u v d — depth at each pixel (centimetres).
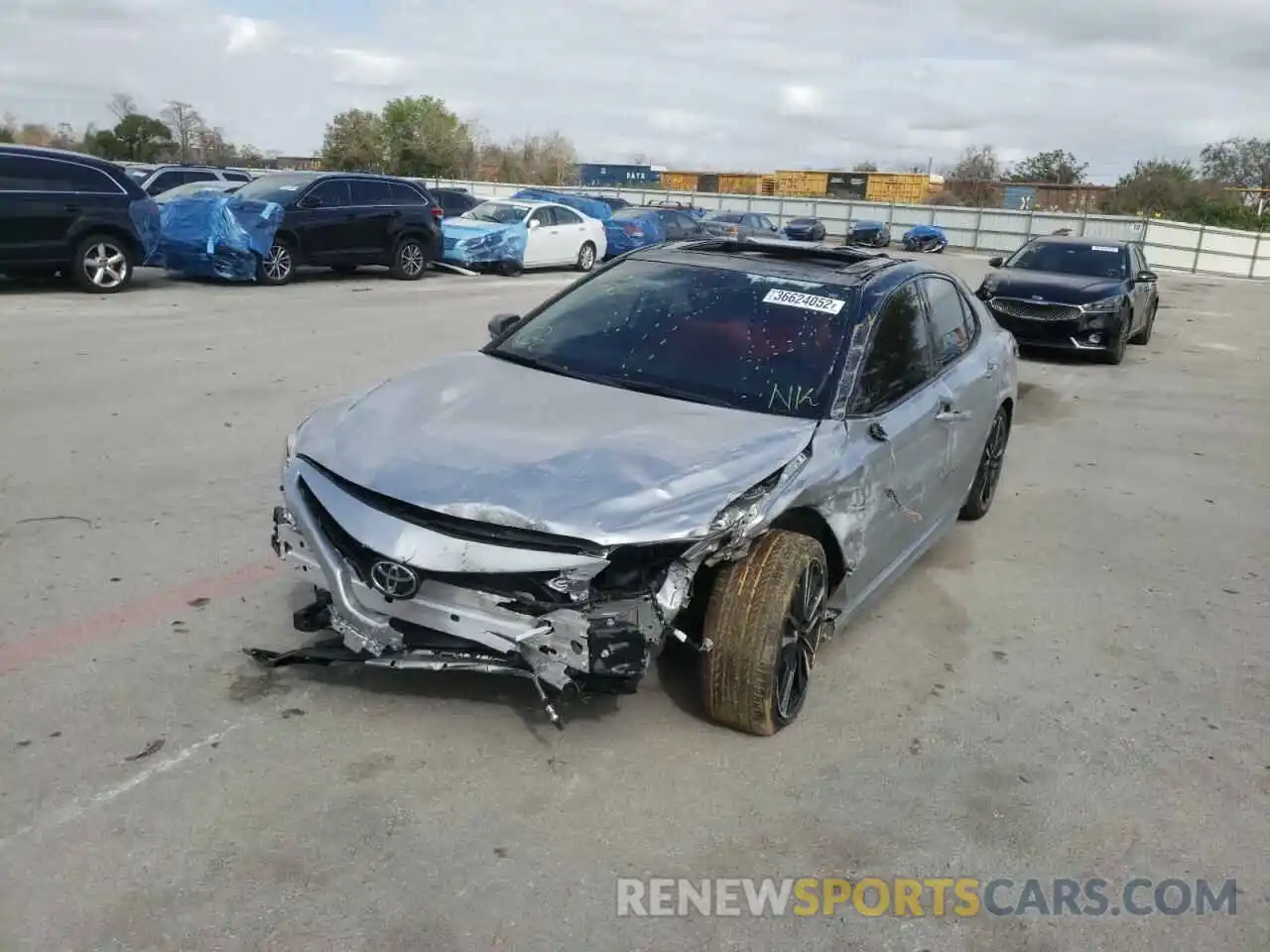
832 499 375
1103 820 337
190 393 824
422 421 377
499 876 288
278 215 1583
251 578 472
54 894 269
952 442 503
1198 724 405
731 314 451
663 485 335
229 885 278
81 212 1330
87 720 350
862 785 345
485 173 6762
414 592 327
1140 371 1300
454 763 338
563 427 371
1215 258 4269
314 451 365
